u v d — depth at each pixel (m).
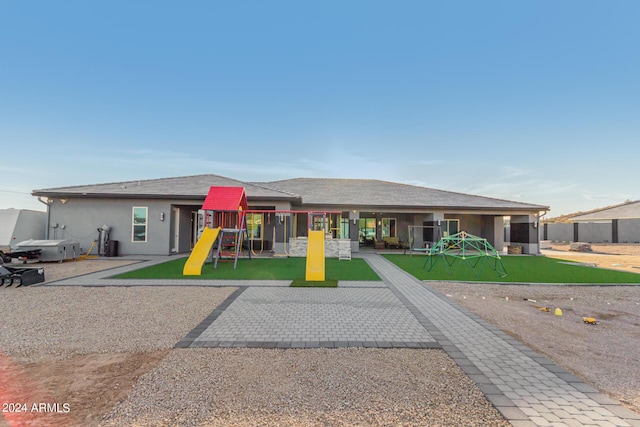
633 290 8.30
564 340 4.57
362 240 22.59
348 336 4.48
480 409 2.64
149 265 11.80
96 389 2.96
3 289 7.57
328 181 24.66
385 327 4.91
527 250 18.53
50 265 11.94
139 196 15.16
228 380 3.13
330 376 3.24
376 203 18.20
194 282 8.45
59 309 5.82
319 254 10.34
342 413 2.56
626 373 3.46
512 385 3.08
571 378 3.26
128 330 4.66
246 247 17.97
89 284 8.11
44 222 17.39
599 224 28.75
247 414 2.54
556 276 10.38
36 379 3.18
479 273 10.77
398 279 9.34
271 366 3.48
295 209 18.64
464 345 4.17
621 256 19.03
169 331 4.63
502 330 4.96
